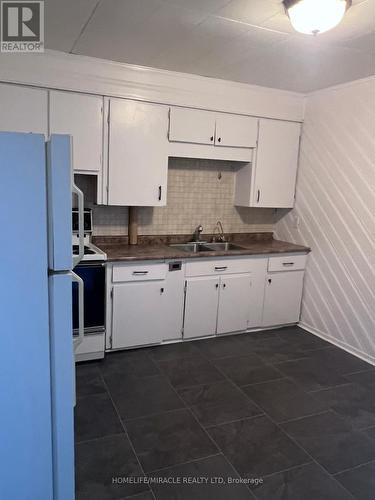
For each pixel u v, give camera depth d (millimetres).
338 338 3545
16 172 1318
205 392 2670
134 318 3215
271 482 1874
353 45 2455
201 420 2352
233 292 3602
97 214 3527
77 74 2896
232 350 3375
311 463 2016
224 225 4141
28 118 2811
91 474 1887
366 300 3248
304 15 1882
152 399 2562
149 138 3225
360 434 2270
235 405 2525
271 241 4246
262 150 3723
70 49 2725
